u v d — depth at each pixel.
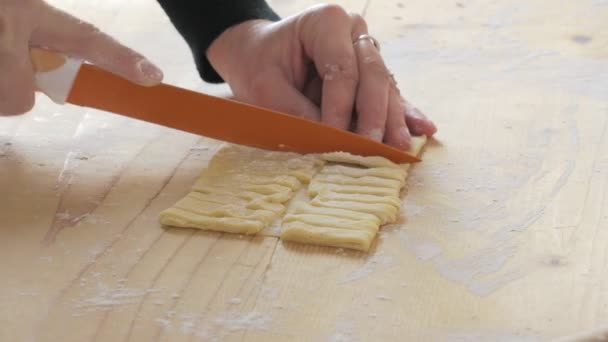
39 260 1.22
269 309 1.12
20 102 1.35
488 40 1.97
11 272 1.19
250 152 1.48
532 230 1.27
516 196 1.36
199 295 1.15
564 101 1.66
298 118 1.44
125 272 1.20
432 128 1.53
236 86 1.65
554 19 2.07
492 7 2.16
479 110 1.64
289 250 1.25
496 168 1.44
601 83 1.73
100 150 1.52
